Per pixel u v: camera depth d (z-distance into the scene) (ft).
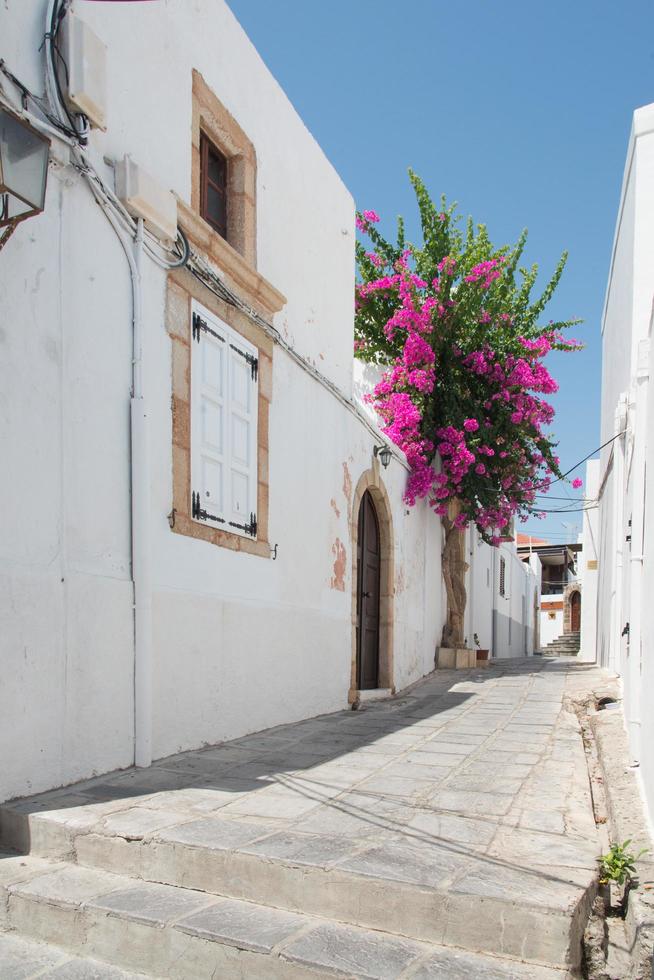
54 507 13.51
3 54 12.98
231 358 19.56
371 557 31.96
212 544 18.26
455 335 39.27
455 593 43.96
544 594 124.67
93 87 14.28
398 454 34.24
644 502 15.23
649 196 28.04
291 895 9.62
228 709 18.65
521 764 16.21
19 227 13.04
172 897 9.98
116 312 15.42
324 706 24.59
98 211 15.02
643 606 14.10
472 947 8.55
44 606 13.10
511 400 39.06
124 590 15.14
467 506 42.32
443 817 12.05
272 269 22.79
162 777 14.44
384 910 9.04
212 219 20.57
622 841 10.89
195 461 17.67
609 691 27.30
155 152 17.19
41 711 12.96
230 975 8.59
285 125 24.04
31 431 13.10
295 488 23.21
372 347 40.22
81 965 9.34
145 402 15.69
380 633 32.07
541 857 10.07
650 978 7.86
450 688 32.45
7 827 11.93
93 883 10.49
